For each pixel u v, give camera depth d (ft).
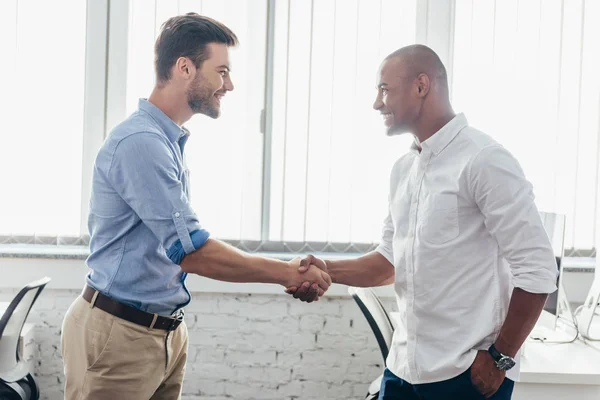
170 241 6.89
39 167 12.13
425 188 6.49
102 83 12.09
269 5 12.05
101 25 12.02
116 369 7.08
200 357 12.06
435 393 6.37
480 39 12.14
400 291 6.70
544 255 5.95
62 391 12.02
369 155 12.16
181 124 7.66
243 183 12.19
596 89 12.23
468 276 6.27
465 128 6.42
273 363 12.10
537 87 12.19
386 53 12.11
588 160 12.30
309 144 12.15
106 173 6.93
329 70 12.10
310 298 7.95
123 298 7.04
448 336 6.32
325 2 12.05
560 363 8.24
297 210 12.22
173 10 12.03
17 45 11.98
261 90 12.13
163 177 6.85
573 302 12.05
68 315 7.30
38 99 12.05
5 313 9.46
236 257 7.37
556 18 12.17
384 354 9.22
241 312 12.03
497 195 6.00
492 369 6.12
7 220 12.17
